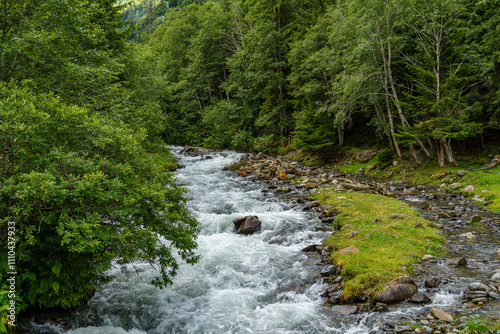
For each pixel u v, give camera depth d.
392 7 18.08
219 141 38.28
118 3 20.59
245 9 44.72
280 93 33.47
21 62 7.48
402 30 19.25
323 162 25.67
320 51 25.45
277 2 34.31
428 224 10.56
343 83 21.73
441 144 18.50
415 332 4.95
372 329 5.26
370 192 16.08
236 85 38.16
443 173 17.50
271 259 8.97
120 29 19.41
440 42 18.81
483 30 18.55
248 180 21.08
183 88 45.59
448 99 16.02
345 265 7.46
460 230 10.24
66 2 7.92
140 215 6.54
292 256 9.09
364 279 6.69
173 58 50.97
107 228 5.71
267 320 6.04
